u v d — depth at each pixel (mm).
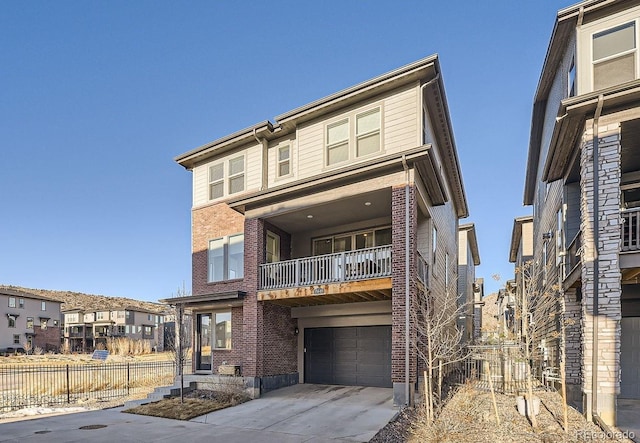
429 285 14086
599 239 8609
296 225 15852
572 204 11906
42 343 56375
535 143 17828
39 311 56781
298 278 13484
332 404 11836
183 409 11875
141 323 67500
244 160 16625
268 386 14062
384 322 14453
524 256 23203
